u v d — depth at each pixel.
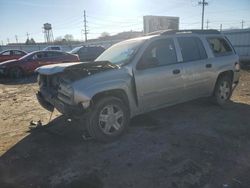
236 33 22.06
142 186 3.49
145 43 5.32
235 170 3.79
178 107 6.77
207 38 6.43
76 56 16.47
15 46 47.03
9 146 4.82
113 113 4.82
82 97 4.43
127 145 4.66
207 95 6.46
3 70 14.22
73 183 3.60
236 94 8.36
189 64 5.84
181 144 4.64
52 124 5.57
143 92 5.14
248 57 21.33
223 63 6.55
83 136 4.88
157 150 4.45
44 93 5.30
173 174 3.73
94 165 4.04
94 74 4.67
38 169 3.99
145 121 5.80
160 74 5.32
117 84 4.77
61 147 4.69
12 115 6.89
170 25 31.47
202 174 3.71
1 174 3.88
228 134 5.05
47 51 15.39
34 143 4.91
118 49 5.75
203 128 5.36
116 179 3.66
